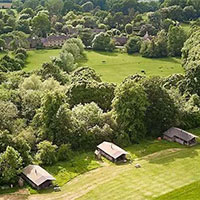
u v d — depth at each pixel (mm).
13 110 94312
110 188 72938
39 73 130625
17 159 75625
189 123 103312
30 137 88000
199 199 68562
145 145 92938
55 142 88750
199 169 80500
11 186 74188
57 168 81000
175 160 84750
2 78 122562
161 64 189125
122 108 93875
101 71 174125
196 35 179625
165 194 70375
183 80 116438
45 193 71750
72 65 165250
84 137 90438
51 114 89625
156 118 97500
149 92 97812
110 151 85438
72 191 72375
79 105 97062
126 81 96375
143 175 77938
